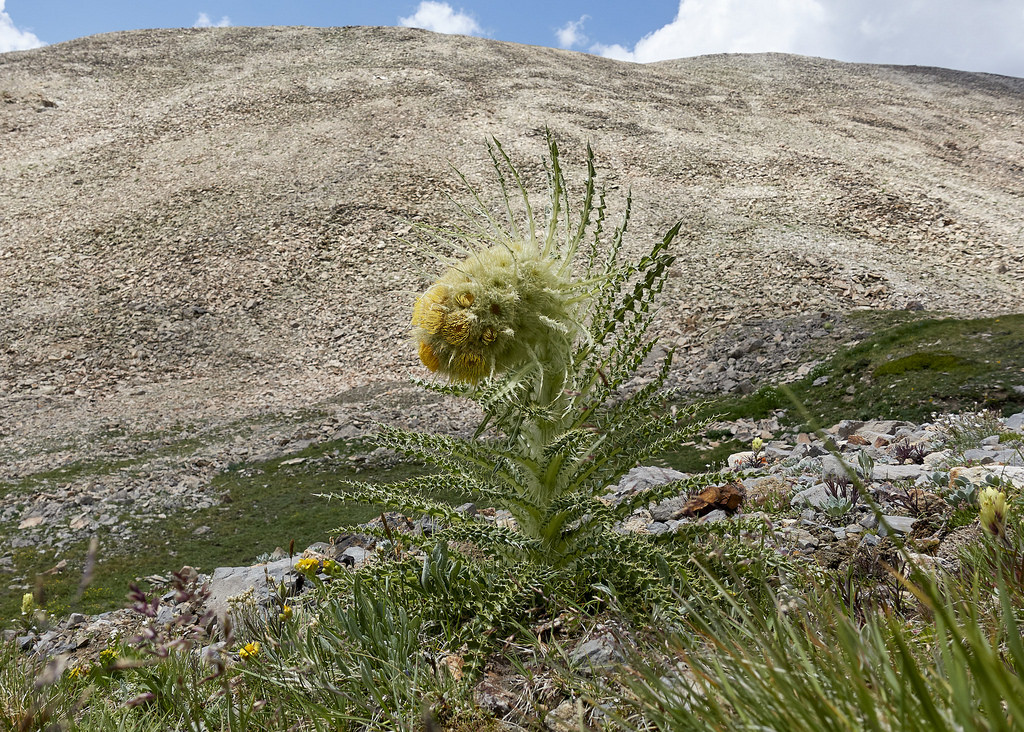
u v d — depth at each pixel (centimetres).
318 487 1460
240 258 3016
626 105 4847
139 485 1509
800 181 3688
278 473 1565
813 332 1978
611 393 257
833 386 1584
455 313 231
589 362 255
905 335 1728
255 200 3425
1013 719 75
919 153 4516
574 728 166
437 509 260
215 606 395
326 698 214
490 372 237
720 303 2330
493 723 195
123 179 3744
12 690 251
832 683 113
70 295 2816
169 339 2550
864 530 343
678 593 232
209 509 1378
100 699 249
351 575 271
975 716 82
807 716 102
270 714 220
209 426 1928
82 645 418
